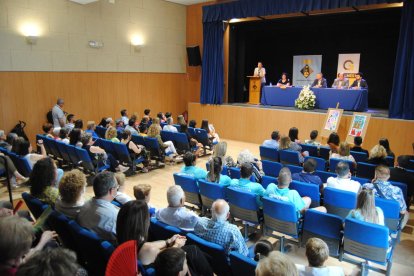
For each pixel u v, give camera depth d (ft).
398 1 25.59
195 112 38.81
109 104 33.94
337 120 27.37
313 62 43.60
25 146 17.60
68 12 29.37
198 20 39.27
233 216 13.32
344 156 18.29
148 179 21.68
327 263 12.29
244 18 34.09
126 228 7.08
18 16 26.35
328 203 12.95
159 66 38.37
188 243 8.81
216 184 13.14
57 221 8.85
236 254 7.62
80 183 9.36
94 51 31.86
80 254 8.91
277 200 11.56
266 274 5.33
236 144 33.47
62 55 29.48
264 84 36.35
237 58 40.29
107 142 21.72
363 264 10.83
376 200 11.98
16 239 4.85
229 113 35.78
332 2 27.89
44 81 28.58
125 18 34.01
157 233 9.67
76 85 30.89
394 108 26.73
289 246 13.16
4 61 26.04
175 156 25.48
